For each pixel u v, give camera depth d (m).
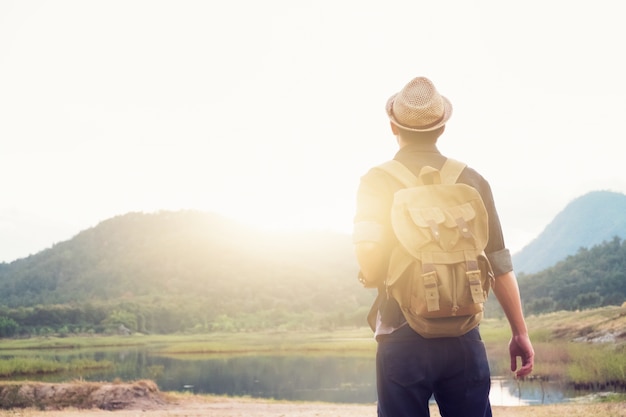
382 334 2.24
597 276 189.88
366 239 2.18
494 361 34.75
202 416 15.20
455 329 2.12
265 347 85.00
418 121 2.37
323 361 51.69
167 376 39.38
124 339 163.38
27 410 17.36
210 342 120.88
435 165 2.36
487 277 2.13
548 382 24.11
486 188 2.38
